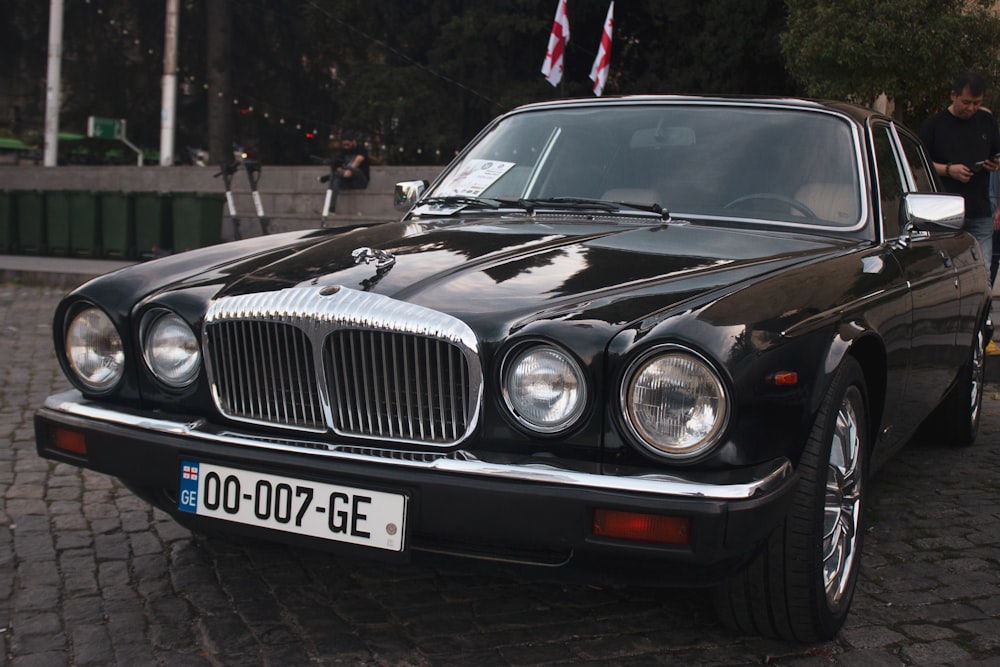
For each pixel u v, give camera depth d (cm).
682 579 240
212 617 294
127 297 294
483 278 270
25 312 949
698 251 294
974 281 450
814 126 364
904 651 279
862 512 299
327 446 256
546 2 2614
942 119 650
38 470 441
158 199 1382
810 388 246
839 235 337
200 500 268
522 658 272
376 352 254
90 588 314
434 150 2847
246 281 286
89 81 3341
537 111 414
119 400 297
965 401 487
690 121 377
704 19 2353
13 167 1828
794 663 271
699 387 227
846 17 1212
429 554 256
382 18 3031
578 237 310
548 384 238
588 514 229
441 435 251
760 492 226
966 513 405
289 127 3391
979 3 1241
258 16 3206
